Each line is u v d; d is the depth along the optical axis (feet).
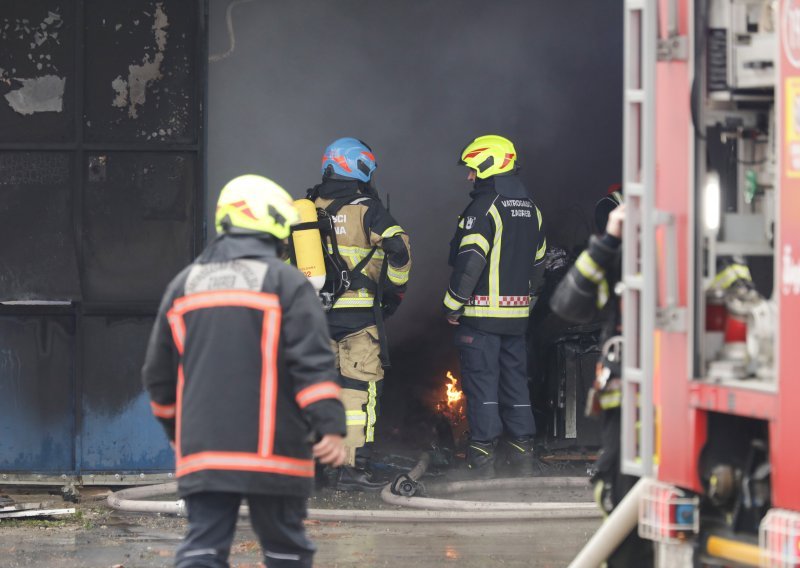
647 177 33.35
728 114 34.65
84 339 70.54
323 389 36.70
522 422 73.56
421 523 61.41
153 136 70.79
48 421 70.64
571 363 76.64
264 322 37.29
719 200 35.42
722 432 32.86
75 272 70.28
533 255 73.26
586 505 62.28
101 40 70.49
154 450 70.95
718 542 32.99
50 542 56.65
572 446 77.36
